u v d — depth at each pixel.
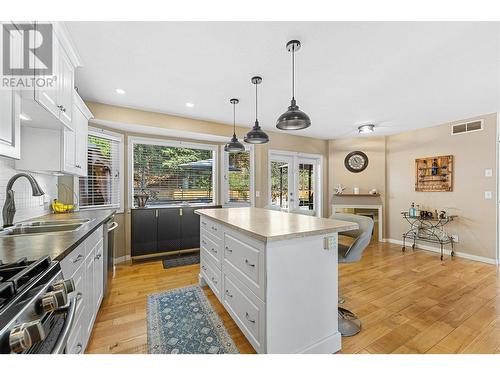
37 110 1.51
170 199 4.04
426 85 2.54
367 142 4.99
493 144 3.45
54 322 0.81
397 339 1.70
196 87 2.60
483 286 2.63
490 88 2.61
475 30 1.62
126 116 3.21
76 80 2.42
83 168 2.51
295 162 5.10
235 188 4.48
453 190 3.87
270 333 1.33
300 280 1.44
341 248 2.11
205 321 1.92
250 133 2.44
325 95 2.82
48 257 0.92
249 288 1.50
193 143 4.20
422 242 4.27
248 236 1.51
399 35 1.68
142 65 2.12
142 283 2.70
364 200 4.92
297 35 1.70
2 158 1.72
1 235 1.46
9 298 0.66
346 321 1.92
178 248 3.76
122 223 3.53
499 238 3.43
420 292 2.48
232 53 1.93
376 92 2.72
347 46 1.82
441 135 4.02
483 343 1.65
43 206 2.33
